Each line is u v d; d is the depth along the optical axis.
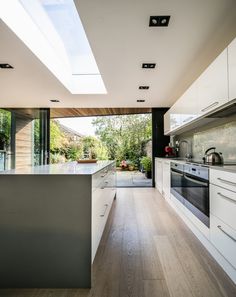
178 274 1.74
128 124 7.14
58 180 1.64
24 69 3.18
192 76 3.48
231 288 1.56
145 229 2.75
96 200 1.88
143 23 2.08
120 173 6.98
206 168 2.15
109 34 2.27
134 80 3.67
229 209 1.68
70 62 3.84
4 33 2.23
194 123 3.50
